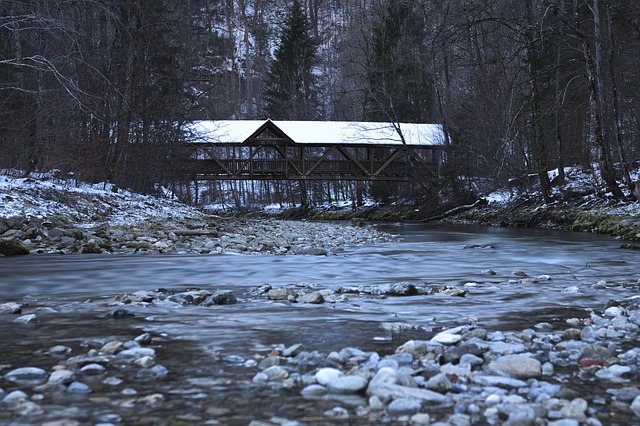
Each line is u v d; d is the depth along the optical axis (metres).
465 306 6.06
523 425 2.53
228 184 79.00
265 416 2.73
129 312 5.45
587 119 31.59
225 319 5.28
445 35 27.88
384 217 44.47
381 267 10.41
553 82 34.03
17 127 22.95
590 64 24.16
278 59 67.44
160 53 33.66
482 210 34.78
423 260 11.83
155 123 31.33
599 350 3.86
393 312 5.68
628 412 2.78
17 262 10.89
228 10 128.88
